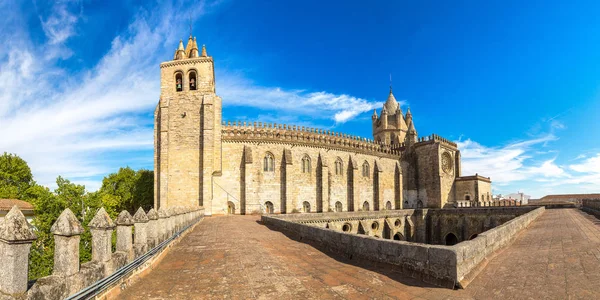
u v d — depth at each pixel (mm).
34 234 6805
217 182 55906
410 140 86812
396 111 98625
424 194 82438
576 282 8992
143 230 13195
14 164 63625
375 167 77500
